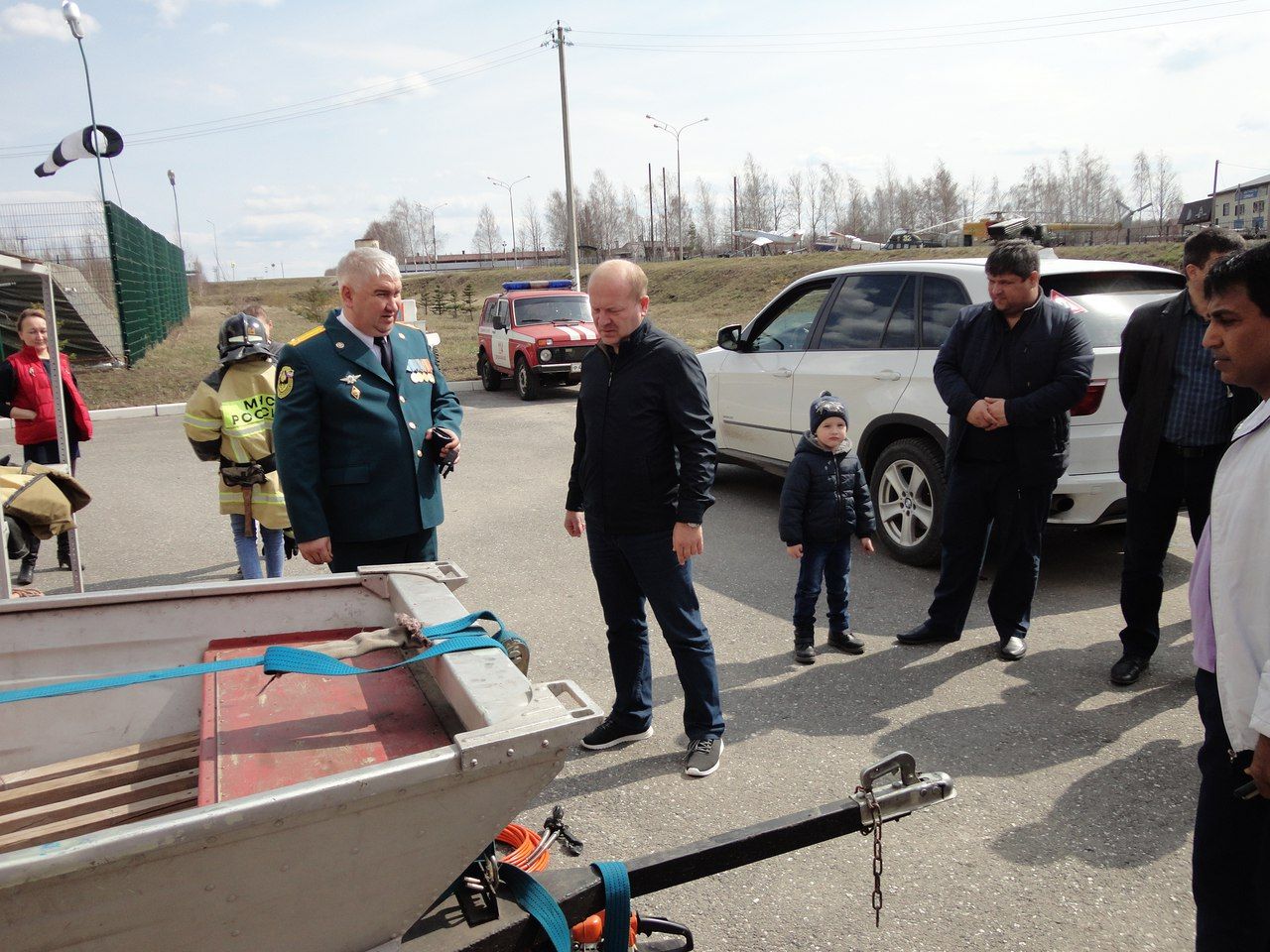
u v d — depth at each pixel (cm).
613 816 323
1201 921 211
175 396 1468
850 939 261
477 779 156
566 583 583
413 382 340
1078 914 269
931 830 312
